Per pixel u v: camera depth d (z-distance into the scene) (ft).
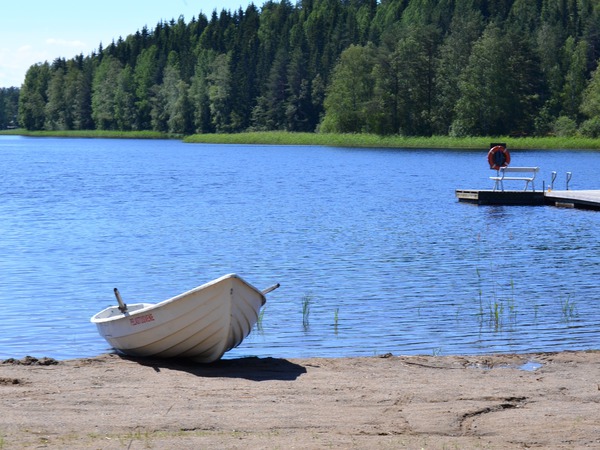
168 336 35.17
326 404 28.40
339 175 184.44
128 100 531.09
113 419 25.77
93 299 54.70
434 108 370.12
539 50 380.78
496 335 44.32
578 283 59.88
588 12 475.72
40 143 448.24
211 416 26.37
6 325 46.52
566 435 24.80
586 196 108.88
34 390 29.53
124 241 82.02
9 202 123.44
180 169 211.61
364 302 53.06
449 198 128.47
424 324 46.96
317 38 502.38
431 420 26.35
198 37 592.60
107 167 222.28
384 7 575.38
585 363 36.27
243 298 35.14
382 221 98.37
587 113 336.70
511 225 94.22
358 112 375.66
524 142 314.14
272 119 458.50
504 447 23.50
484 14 513.86
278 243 80.33
